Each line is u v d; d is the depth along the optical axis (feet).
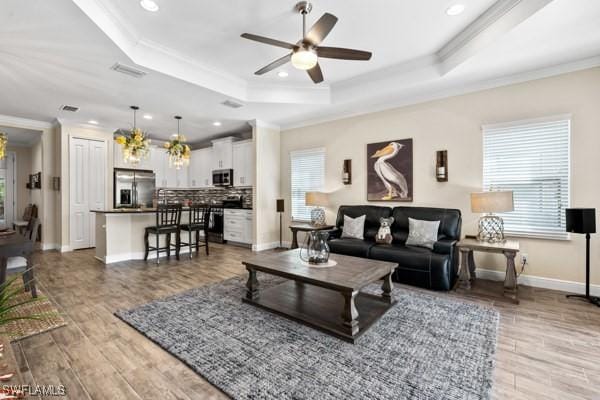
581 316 8.50
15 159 24.52
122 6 8.22
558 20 7.73
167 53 10.84
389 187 14.85
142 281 11.89
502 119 11.71
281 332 7.48
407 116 14.23
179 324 7.93
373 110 15.37
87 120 18.20
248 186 20.88
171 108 15.52
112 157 20.29
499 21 8.53
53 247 18.79
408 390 5.31
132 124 19.33
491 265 12.07
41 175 18.61
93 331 7.61
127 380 5.65
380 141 15.19
